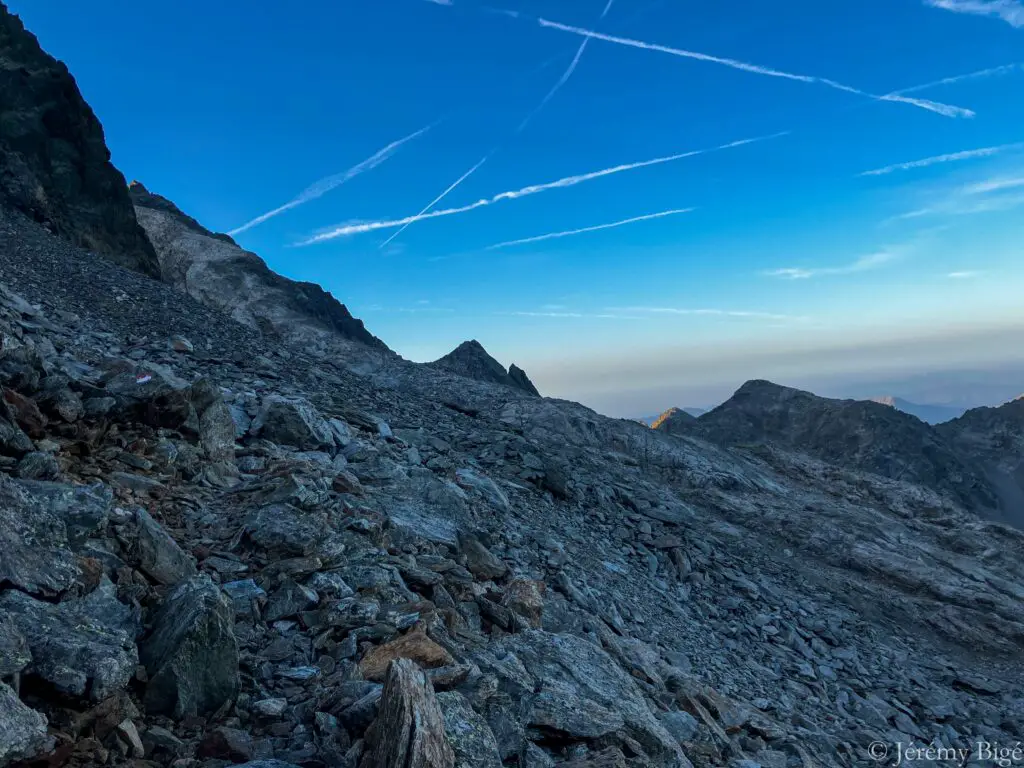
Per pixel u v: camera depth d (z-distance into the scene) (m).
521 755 6.19
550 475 23.69
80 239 46.34
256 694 6.12
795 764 10.09
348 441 16.77
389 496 13.49
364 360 53.31
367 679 6.51
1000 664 25.86
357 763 5.32
